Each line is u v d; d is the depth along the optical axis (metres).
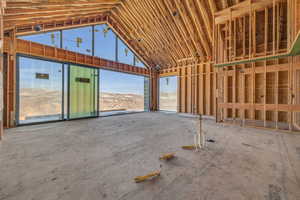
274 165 2.29
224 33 6.26
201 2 5.98
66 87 6.68
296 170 2.12
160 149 3.04
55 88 6.34
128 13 7.70
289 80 4.71
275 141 3.58
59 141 3.57
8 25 4.86
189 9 6.46
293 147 3.12
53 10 4.95
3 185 1.76
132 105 26.05
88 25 7.48
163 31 8.02
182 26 7.34
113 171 2.12
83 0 5.30
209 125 5.70
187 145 3.29
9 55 5.02
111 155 2.71
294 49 3.69
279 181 1.84
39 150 2.94
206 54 8.30
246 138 3.85
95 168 2.21
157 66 11.25
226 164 2.34
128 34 9.05
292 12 3.48
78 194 1.61
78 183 1.82
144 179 1.88
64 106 6.63
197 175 2.01
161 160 2.50
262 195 1.58
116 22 8.47
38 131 4.62
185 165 2.31
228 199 1.53
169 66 10.66
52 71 6.25
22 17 4.66
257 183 1.80
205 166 2.27
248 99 6.40
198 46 7.95
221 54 6.31
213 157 2.62
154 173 2.00
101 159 2.53
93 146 3.21
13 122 5.13
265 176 1.97
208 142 3.51
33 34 5.65
